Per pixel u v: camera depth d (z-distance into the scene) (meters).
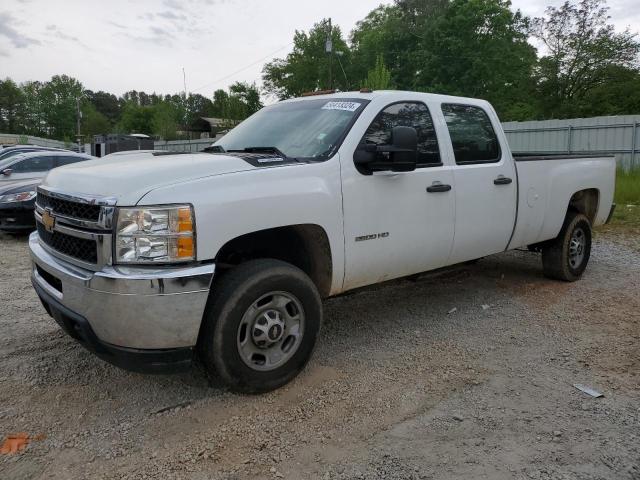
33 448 2.90
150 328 2.92
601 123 18.83
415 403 3.41
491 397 3.49
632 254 7.72
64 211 3.28
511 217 5.20
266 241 3.85
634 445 2.94
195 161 3.40
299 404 3.39
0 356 4.09
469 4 39.56
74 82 100.56
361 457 2.84
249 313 3.32
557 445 2.94
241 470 2.74
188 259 2.99
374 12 58.97
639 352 4.19
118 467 2.75
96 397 3.47
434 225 4.43
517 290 5.90
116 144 25.64
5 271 6.96
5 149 14.67
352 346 4.34
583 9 35.62
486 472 2.71
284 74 59.62
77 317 3.06
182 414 3.26
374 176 3.96
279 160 3.61
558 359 4.08
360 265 3.95
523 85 39.00
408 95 4.47
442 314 5.12
